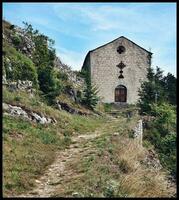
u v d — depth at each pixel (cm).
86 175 1714
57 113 3231
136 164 1970
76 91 4734
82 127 3209
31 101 3098
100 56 6109
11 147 2033
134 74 6166
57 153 2255
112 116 4891
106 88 6075
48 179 1769
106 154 2078
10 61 3441
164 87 5956
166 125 4138
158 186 1727
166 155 3331
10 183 1603
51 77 3884
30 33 4556
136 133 3181
